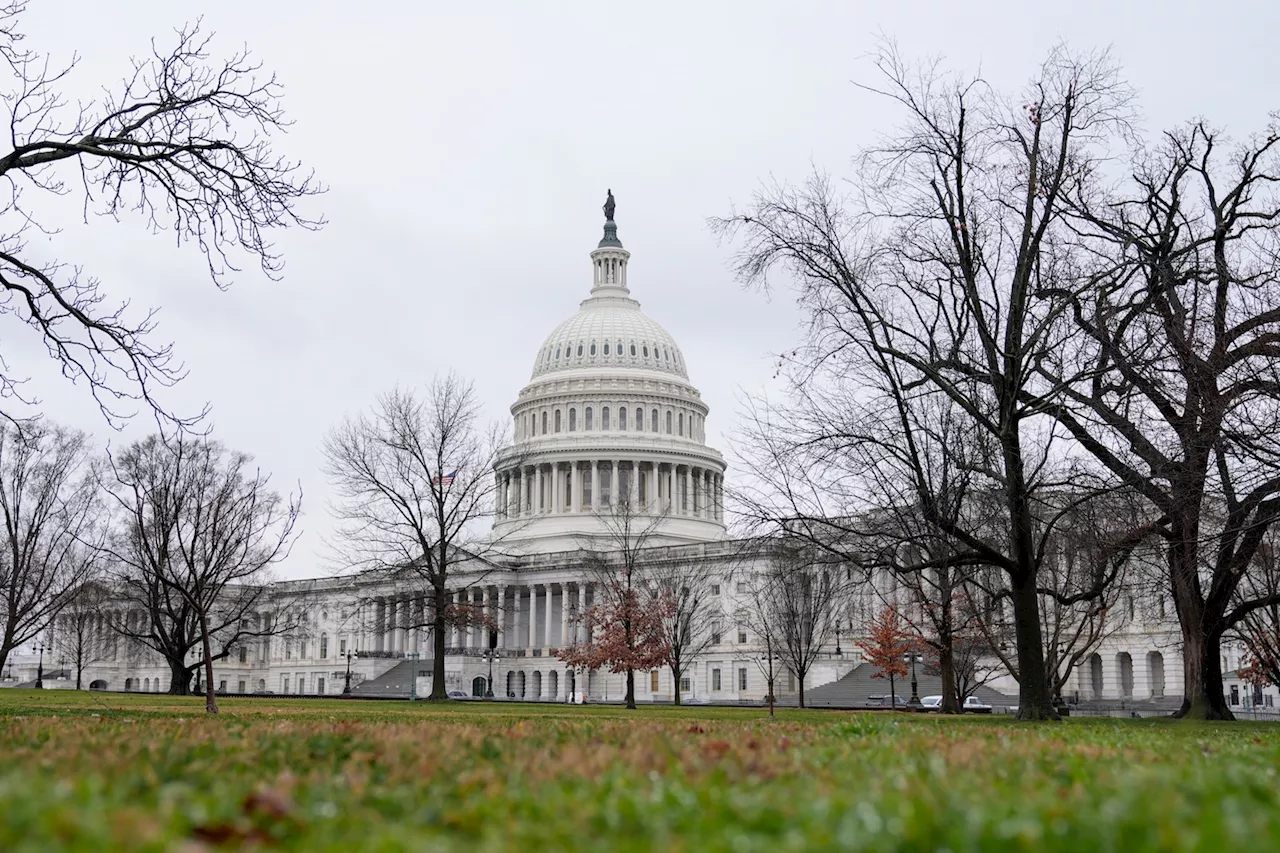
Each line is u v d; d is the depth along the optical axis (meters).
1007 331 32.97
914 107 34.00
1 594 83.25
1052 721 33.47
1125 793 8.18
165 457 73.81
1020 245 34.09
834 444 34.00
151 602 80.00
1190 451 32.56
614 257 175.25
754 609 105.56
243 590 87.19
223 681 160.12
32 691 67.88
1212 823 6.64
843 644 111.25
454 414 76.38
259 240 26.88
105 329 25.66
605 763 10.38
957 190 33.53
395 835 6.78
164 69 25.91
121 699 56.06
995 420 34.62
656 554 118.69
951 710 49.38
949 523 33.34
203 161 26.02
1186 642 38.44
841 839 6.43
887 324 33.34
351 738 14.00
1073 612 54.91
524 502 156.88
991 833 6.69
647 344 165.75
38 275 25.19
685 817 7.48
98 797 7.76
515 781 9.48
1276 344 34.28
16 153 24.48
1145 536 35.31
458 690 136.62
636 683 135.12
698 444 160.25
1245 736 21.19
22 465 72.88
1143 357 32.88
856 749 12.95
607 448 153.25
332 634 152.88
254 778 9.86
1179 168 37.53
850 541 37.38
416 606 85.56
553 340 169.25
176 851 5.86
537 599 147.50
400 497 75.69
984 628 48.31
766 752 11.74
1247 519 35.47
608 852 6.48
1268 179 37.81
